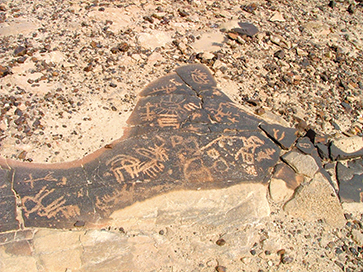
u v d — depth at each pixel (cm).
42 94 290
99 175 247
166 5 402
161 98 302
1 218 223
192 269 217
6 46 320
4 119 269
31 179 241
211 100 307
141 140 270
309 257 231
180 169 257
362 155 287
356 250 239
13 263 208
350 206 260
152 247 223
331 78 357
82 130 272
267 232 238
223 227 237
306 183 266
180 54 349
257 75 343
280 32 402
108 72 316
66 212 230
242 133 285
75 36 341
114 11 373
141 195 242
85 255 215
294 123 305
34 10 364
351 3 488
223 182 255
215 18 403
